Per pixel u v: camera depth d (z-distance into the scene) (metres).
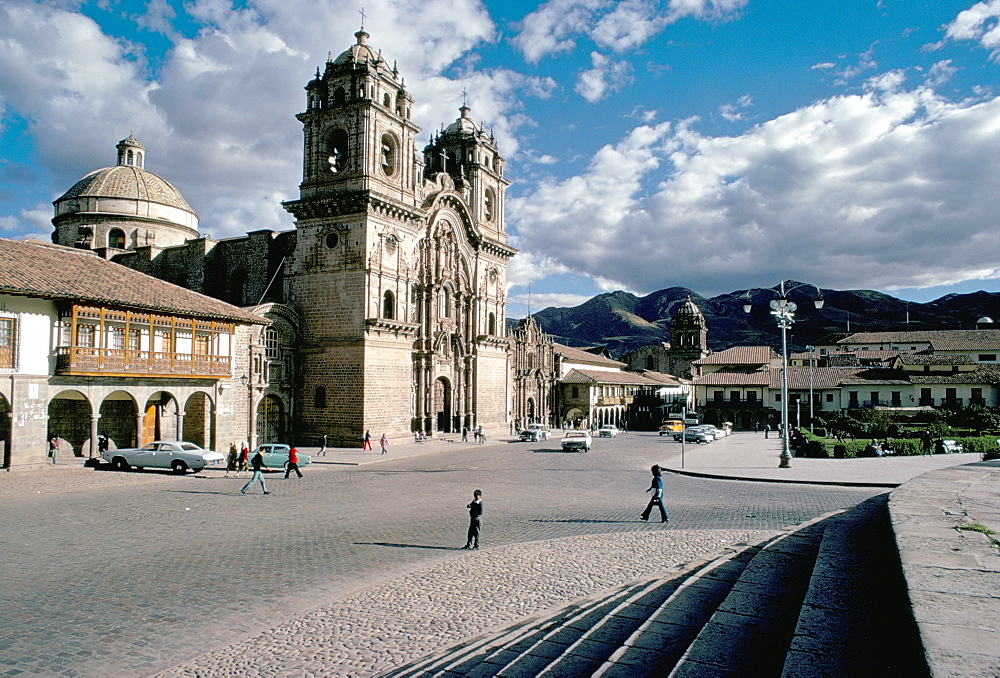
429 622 12.39
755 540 17.59
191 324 40.75
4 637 11.85
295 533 20.28
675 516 23.28
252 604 13.65
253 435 47.50
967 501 13.08
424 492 29.39
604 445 60.22
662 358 130.50
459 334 66.88
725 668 7.69
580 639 9.98
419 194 60.25
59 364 33.97
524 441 65.12
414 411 61.16
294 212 55.97
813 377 87.31
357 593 14.18
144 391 38.12
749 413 87.62
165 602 13.73
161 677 10.20
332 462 42.44
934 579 7.45
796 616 9.61
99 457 37.62
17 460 32.25
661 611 10.90
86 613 13.08
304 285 55.78
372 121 54.62
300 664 10.49
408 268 58.22
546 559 16.98
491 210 75.69
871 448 44.94
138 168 71.62
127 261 65.06
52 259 37.09
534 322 89.12
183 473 34.84
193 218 74.00
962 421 68.69
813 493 28.89
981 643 5.62
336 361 53.88
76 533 19.95
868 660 6.95
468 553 17.75
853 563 11.27
